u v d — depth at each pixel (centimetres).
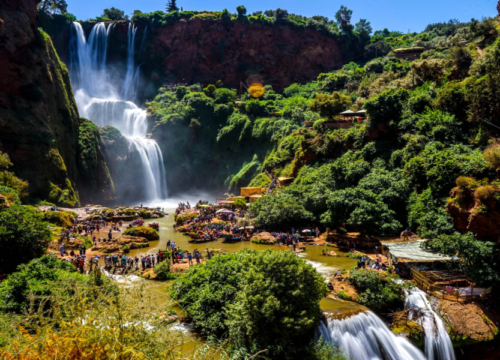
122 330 564
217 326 2078
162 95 11850
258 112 10719
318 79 13275
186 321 2245
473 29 6219
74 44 12719
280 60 13800
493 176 3198
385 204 4038
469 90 4312
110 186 8544
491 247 2661
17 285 1989
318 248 4047
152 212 6712
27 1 6994
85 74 12669
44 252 3119
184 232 5125
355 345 2098
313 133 6681
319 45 14250
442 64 5862
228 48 13475
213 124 11119
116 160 9094
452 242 2703
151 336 591
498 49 4034
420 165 3969
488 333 2353
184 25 13500
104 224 5394
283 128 9088
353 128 5881
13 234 2859
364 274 2633
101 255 3744
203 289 2336
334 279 2820
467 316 2406
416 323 2352
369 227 3866
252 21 13775
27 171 6203
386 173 4634
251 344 1861
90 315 583
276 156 8031
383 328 2277
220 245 4334
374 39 15438
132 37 13438
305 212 4856
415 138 4469
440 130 4269
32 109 6606
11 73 6350
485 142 3894
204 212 6103
